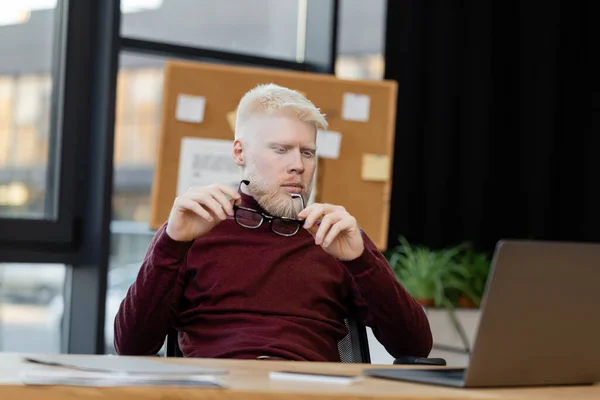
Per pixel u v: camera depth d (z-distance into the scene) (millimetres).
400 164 4676
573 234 5027
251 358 2068
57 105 4156
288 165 2266
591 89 5012
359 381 1423
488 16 4852
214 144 4066
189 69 4055
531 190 4945
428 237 4746
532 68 4938
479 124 4844
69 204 4129
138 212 4281
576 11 5008
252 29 4562
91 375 1283
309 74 4234
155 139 4340
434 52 4758
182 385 1271
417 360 2020
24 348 4129
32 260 4039
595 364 1576
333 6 4613
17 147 4066
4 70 4039
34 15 4102
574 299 1472
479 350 1383
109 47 4098
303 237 2301
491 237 4918
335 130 4250
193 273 2246
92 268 4117
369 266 2062
